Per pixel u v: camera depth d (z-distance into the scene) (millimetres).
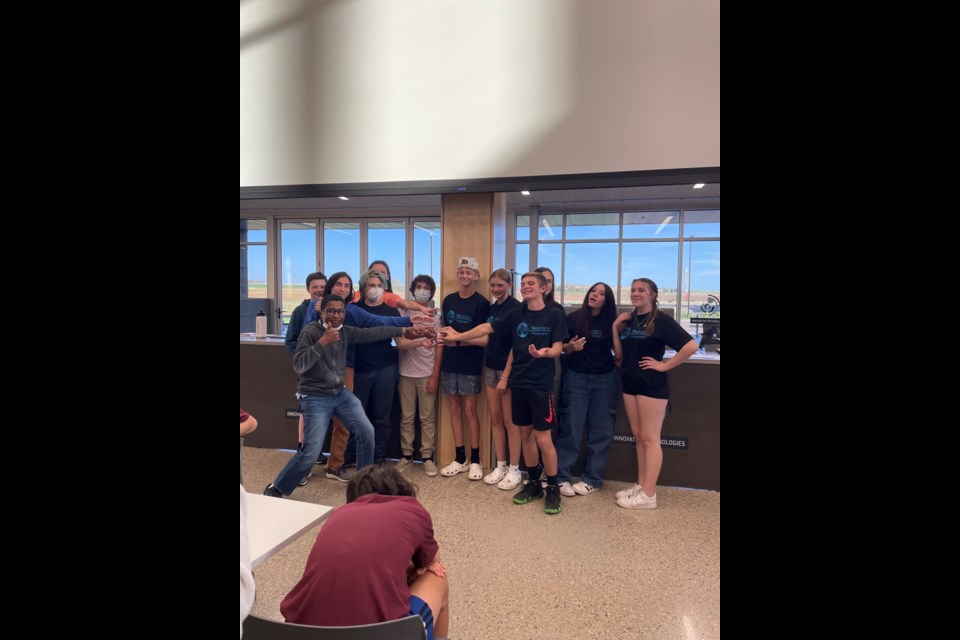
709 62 2994
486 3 3309
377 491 1479
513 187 3273
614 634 1805
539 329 2865
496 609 1942
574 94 3176
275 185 3682
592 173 3148
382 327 3094
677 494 3121
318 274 3547
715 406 3146
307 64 3611
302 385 2809
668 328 2795
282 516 1507
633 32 3088
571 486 3170
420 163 3428
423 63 3416
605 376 3133
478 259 3486
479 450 3516
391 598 1145
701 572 2215
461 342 3348
